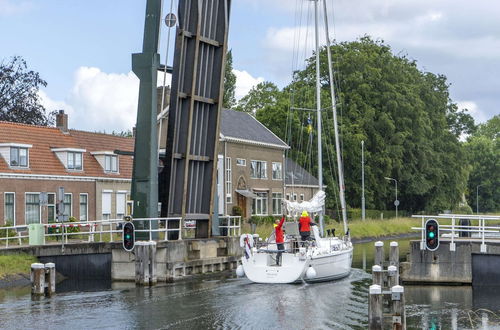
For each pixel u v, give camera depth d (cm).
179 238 3241
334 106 3969
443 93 9469
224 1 3297
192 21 3166
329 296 2609
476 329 2056
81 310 2350
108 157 5025
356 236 5881
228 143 5956
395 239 6231
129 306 2419
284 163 6831
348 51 8031
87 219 4784
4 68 6431
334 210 7294
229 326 2102
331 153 7288
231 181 5994
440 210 8600
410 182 8075
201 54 3250
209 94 3366
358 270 3519
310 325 2108
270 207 6594
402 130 7956
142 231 3070
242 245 2947
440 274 2862
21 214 4312
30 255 3184
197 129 3350
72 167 4728
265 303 2467
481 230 2825
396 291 1806
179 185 3281
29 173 4362
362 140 7381
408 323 2142
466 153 9019
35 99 6600
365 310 2342
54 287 2708
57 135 4872
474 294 2641
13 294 2711
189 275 3192
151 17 3122
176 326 2102
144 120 3141
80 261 3200
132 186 3158
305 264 2839
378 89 7956
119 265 3139
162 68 3195
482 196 12762
